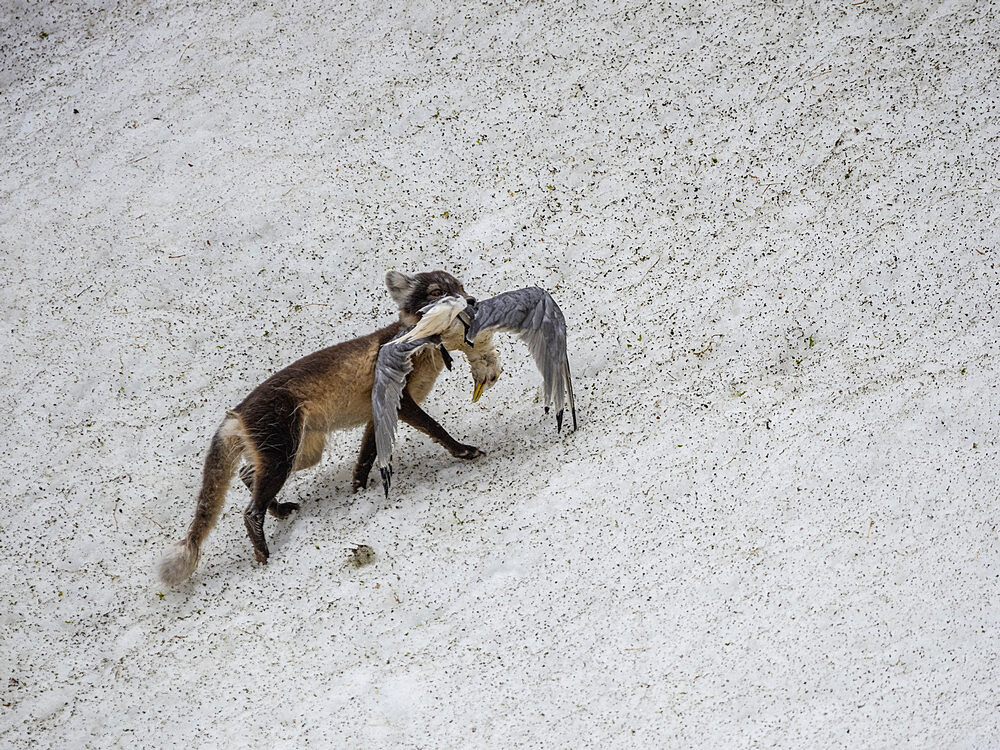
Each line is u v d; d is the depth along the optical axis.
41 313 35.31
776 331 28.88
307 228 36.31
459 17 42.66
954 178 31.58
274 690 21.97
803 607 21.31
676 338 29.64
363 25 43.59
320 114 40.53
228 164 39.38
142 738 21.69
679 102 37.19
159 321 34.28
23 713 23.12
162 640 24.33
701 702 19.84
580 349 30.19
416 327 24.22
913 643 20.25
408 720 20.53
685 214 33.53
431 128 38.97
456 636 22.25
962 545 21.89
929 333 27.44
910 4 37.62
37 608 26.25
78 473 30.09
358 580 24.20
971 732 18.59
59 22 47.59
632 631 21.52
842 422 25.27
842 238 30.88
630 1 41.25
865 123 34.22
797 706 19.53
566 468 26.19
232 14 45.69
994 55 35.03
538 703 20.38
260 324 33.69
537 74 39.81
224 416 31.05
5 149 42.53
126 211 38.53
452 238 34.94
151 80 43.91
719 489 24.42
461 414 29.91
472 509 25.62
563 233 34.16
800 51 37.47
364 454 27.64
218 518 27.50
